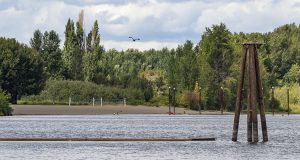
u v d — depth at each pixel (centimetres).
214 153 11512
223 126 19925
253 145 12650
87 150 11856
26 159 10650
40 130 16875
